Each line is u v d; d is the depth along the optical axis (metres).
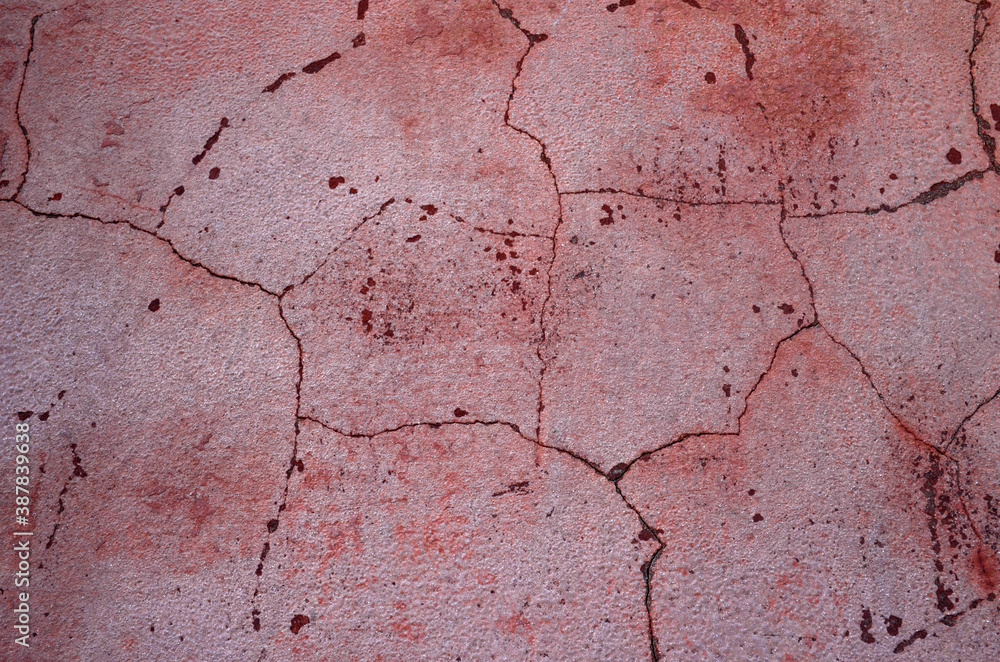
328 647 1.32
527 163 1.42
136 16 1.45
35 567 1.34
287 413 1.36
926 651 1.31
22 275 1.39
